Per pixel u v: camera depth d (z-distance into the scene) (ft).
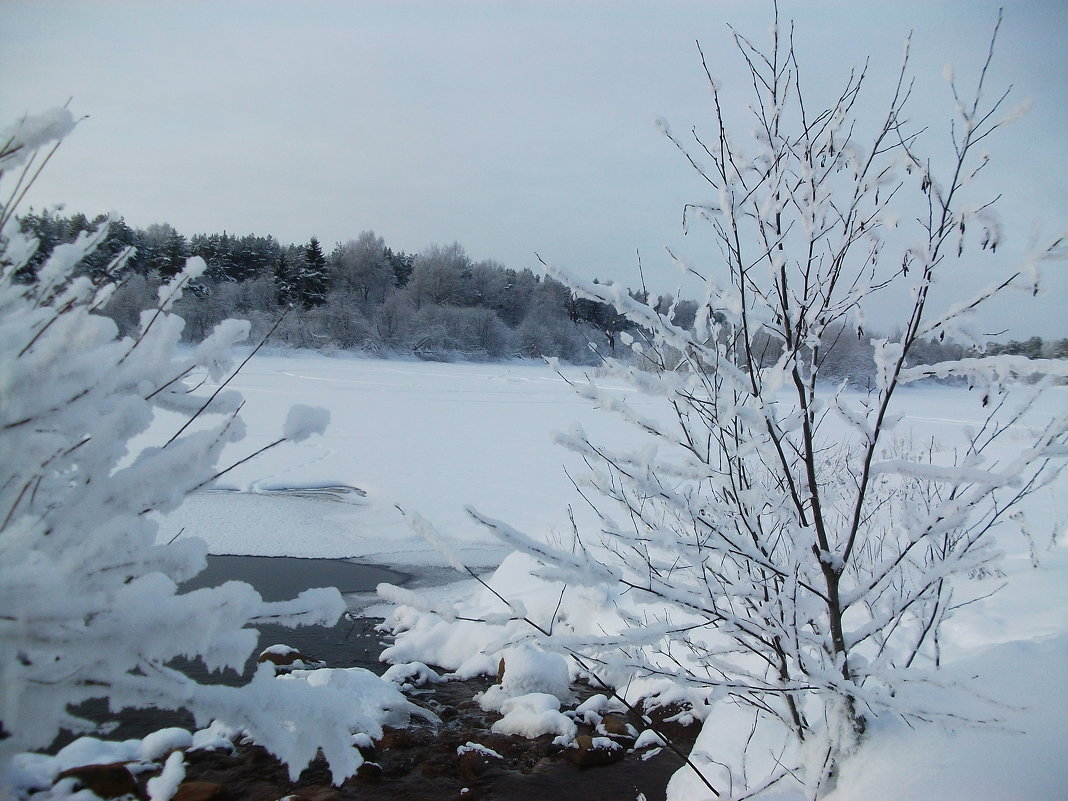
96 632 5.70
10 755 5.77
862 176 9.05
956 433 56.65
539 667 18.61
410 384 119.96
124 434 6.65
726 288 10.19
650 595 9.84
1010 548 22.34
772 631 9.89
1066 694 10.11
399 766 14.70
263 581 27.91
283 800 12.92
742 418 9.66
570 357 206.80
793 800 10.09
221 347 7.49
